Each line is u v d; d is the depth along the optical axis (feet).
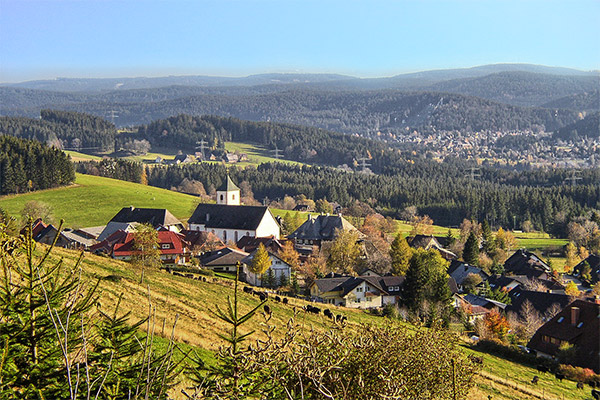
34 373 31.04
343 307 236.02
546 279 355.36
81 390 31.73
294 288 280.51
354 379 45.06
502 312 265.54
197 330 116.88
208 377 38.60
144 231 181.88
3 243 32.71
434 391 54.75
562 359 192.44
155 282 177.99
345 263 326.03
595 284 365.61
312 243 422.82
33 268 33.06
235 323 39.34
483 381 143.02
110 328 35.86
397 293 277.03
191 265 284.61
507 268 400.47
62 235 322.96
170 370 35.40
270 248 357.41
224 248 323.98
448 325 224.94
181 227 426.92
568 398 147.13
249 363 38.70
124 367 34.40
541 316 257.14
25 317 31.71
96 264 180.04
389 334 51.52
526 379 161.99
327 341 45.65
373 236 412.57
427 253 339.16
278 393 39.50
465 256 396.37
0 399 29.94
